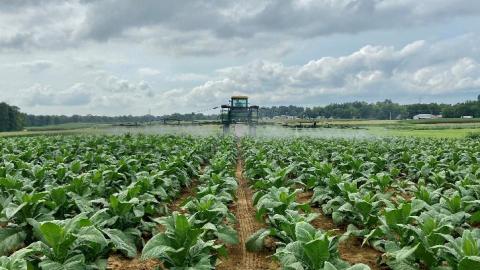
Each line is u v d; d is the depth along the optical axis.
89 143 26.09
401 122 84.31
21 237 7.08
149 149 23.91
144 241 8.61
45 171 12.12
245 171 17.36
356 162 14.64
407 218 7.05
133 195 8.30
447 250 5.71
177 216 6.16
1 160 17.70
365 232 8.27
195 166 18.20
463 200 8.64
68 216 8.42
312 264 5.69
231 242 7.54
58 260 5.74
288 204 8.43
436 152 20.53
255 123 52.34
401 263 6.24
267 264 8.07
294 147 24.06
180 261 6.19
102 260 6.34
